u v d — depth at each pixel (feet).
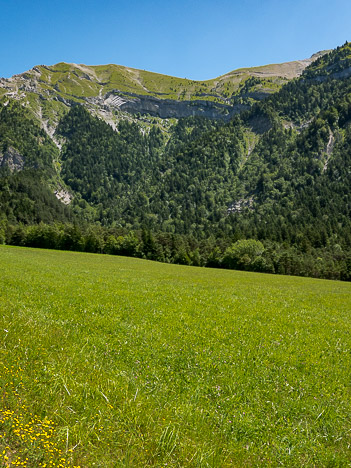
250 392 24.36
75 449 15.29
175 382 24.76
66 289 63.00
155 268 218.79
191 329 40.86
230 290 95.91
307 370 30.12
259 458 17.15
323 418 21.65
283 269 387.96
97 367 24.77
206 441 17.63
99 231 495.82
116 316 43.57
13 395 18.17
